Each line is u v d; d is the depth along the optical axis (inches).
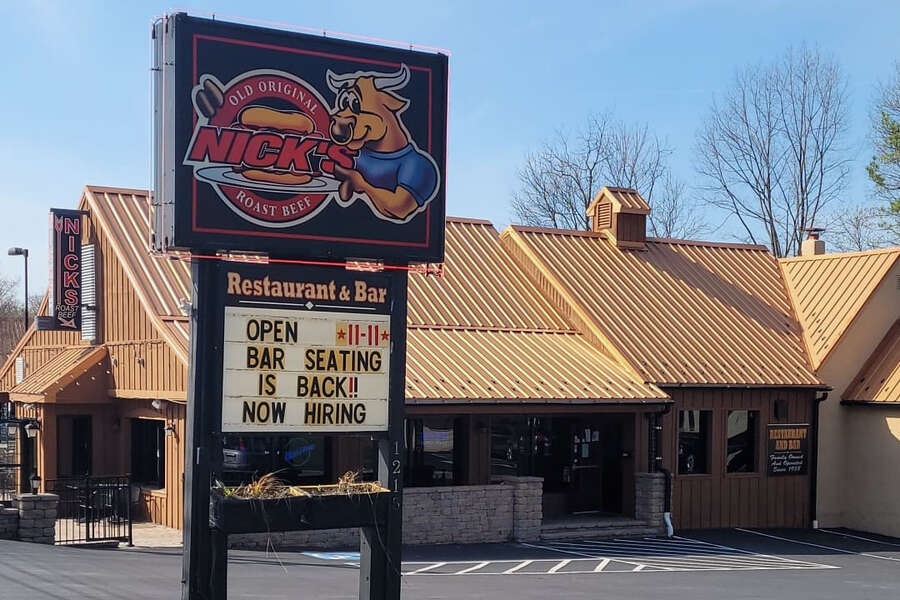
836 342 1024.2
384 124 433.7
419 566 692.1
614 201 1136.8
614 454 946.7
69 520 862.5
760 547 861.8
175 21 396.5
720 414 964.0
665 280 1102.4
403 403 430.9
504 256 1098.7
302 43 418.6
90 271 964.0
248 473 802.8
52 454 912.3
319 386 416.2
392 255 433.4
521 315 1009.5
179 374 788.6
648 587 636.7
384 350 429.1
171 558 650.8
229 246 403.5
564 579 657.0
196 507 390.6
